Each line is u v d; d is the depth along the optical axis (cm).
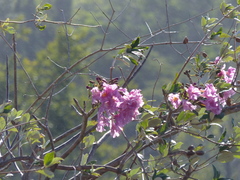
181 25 1552
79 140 474
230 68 541
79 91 1245
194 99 450
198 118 497
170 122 505
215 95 462
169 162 505
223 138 500
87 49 1341
